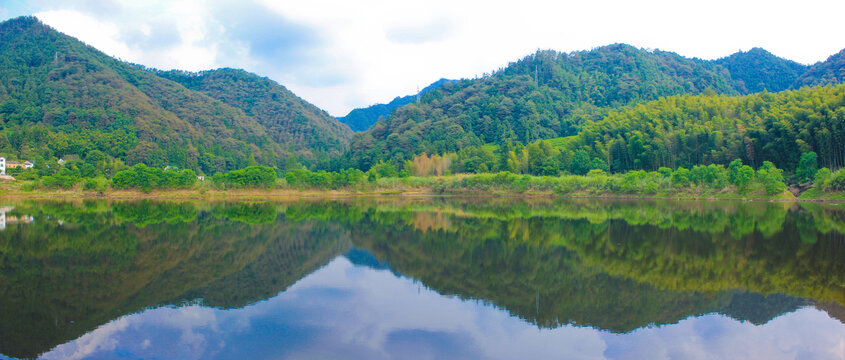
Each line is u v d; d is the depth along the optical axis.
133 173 103.44
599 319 19.28
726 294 22.45
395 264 30.30
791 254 31.33
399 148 183.00
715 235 40.25
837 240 36.53
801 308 20.25
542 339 17.22
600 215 60.44
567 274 27.02
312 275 27.23
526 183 109.00
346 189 123.88
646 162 114.19
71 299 22.00
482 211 68.94
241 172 114.00
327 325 18.59
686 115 124.56
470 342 16.89
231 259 31.80
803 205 71.12
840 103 88.56
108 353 15.80
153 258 31.86
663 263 29.38
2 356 15.44
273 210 71.94
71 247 36.00
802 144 86.75
